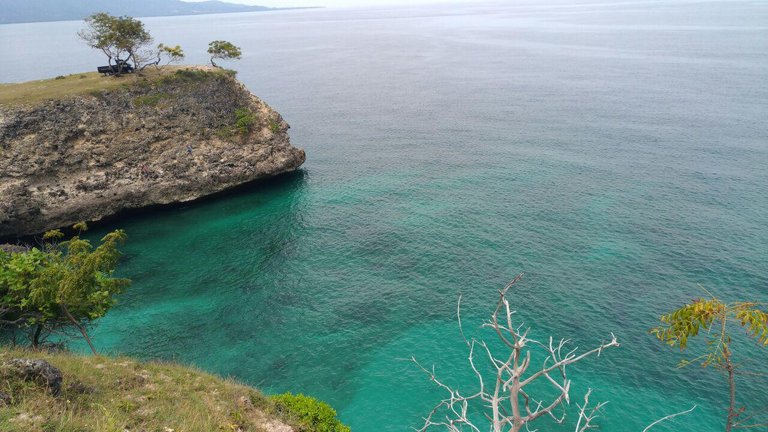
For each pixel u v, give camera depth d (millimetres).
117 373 23359
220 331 45031
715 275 48594
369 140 102938
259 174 82188
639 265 51344
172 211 74438
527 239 58406
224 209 74312
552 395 35812
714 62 168250
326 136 107062
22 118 65500
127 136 72625
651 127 98875
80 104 70375
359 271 54500
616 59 191500
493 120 112938
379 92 151375
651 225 59500
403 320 45531
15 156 63750
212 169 77938
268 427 22422
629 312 44219
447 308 46844
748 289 46062
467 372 38812
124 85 75812
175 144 76312
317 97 146500
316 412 25500
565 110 117500
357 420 34781
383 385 37938
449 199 71750
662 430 32719
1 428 15344
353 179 82688
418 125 112375
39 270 31875
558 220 62688
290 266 56562
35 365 18484
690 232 57125
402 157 91625
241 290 52062
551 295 47375
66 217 66438
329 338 43656
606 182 73562
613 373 37531
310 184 81812
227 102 83688
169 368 26328
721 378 36250
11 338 39406
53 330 37562
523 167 82250
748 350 38562
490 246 57500
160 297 50938
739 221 58812
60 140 67188
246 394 24797
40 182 65188
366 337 43531
